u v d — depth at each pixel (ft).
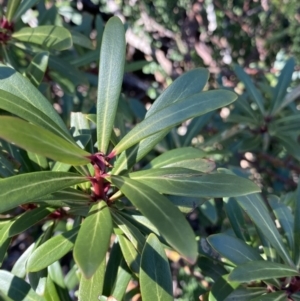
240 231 0.84
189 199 0.70
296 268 0.70
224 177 0.58
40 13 1.44
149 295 0.62
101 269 0.66
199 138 1.73
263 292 0.73
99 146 0.64
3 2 1.32
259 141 1.36
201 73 0.69
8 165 0.75
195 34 2.51
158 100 0.68
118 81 0.64
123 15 2.38
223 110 1.79
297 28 2.48
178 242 0.44
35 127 0.48
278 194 1.81
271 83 2.06
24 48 1.00
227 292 0.72
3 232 0.73
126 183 0.53
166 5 2.38
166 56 2.51
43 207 0.69
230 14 2.44
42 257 0.64
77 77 1.14
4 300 0.73
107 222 0.52
